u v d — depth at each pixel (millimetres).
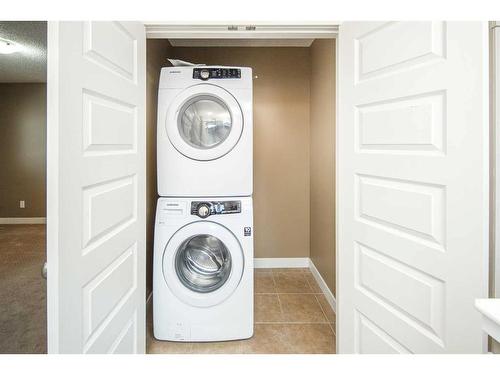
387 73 1084
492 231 905
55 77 719
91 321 896
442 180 900
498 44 879
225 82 1775
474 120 825
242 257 1756
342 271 1363
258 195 3029
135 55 1225
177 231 1726
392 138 1062
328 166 2338
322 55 2475
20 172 5102
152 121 2186
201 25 1464
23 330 1945
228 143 1756
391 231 1090
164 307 1753
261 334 1898
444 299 912
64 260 750
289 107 2986
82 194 835
